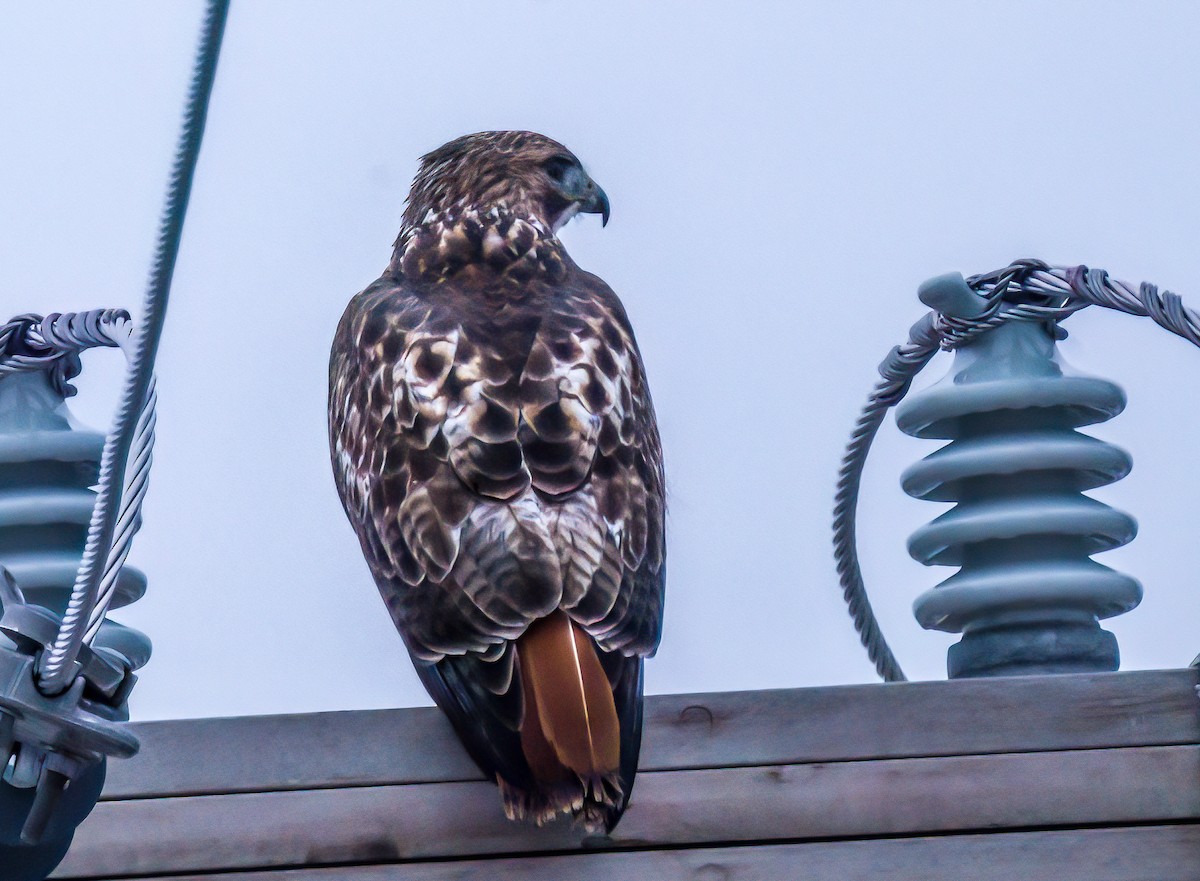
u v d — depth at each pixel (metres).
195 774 14.05
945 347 14.29
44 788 13.91
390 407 14.21
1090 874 14.05
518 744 14.02
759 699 14.06
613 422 14.20
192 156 13.80
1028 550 14.20
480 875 14.04
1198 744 14.06
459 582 14.08
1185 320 14.13
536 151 14.65
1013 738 14.06
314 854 14.05
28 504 14.20
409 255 14.51
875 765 14.05
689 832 14.05
